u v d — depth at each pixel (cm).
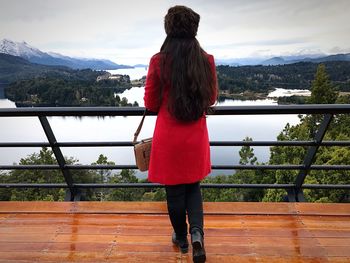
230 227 278
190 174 203
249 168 308
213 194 3756
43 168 318
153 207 311
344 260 234
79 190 342
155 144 204
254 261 232
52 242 261
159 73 192
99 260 236
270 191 3253
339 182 2762
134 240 261
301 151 3325
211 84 192
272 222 287
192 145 200
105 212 306
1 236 270
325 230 274
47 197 3112
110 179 3581
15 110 271
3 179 3172
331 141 284
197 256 204
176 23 188
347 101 5594
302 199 323
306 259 235
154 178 208
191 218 212
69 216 303
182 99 184
